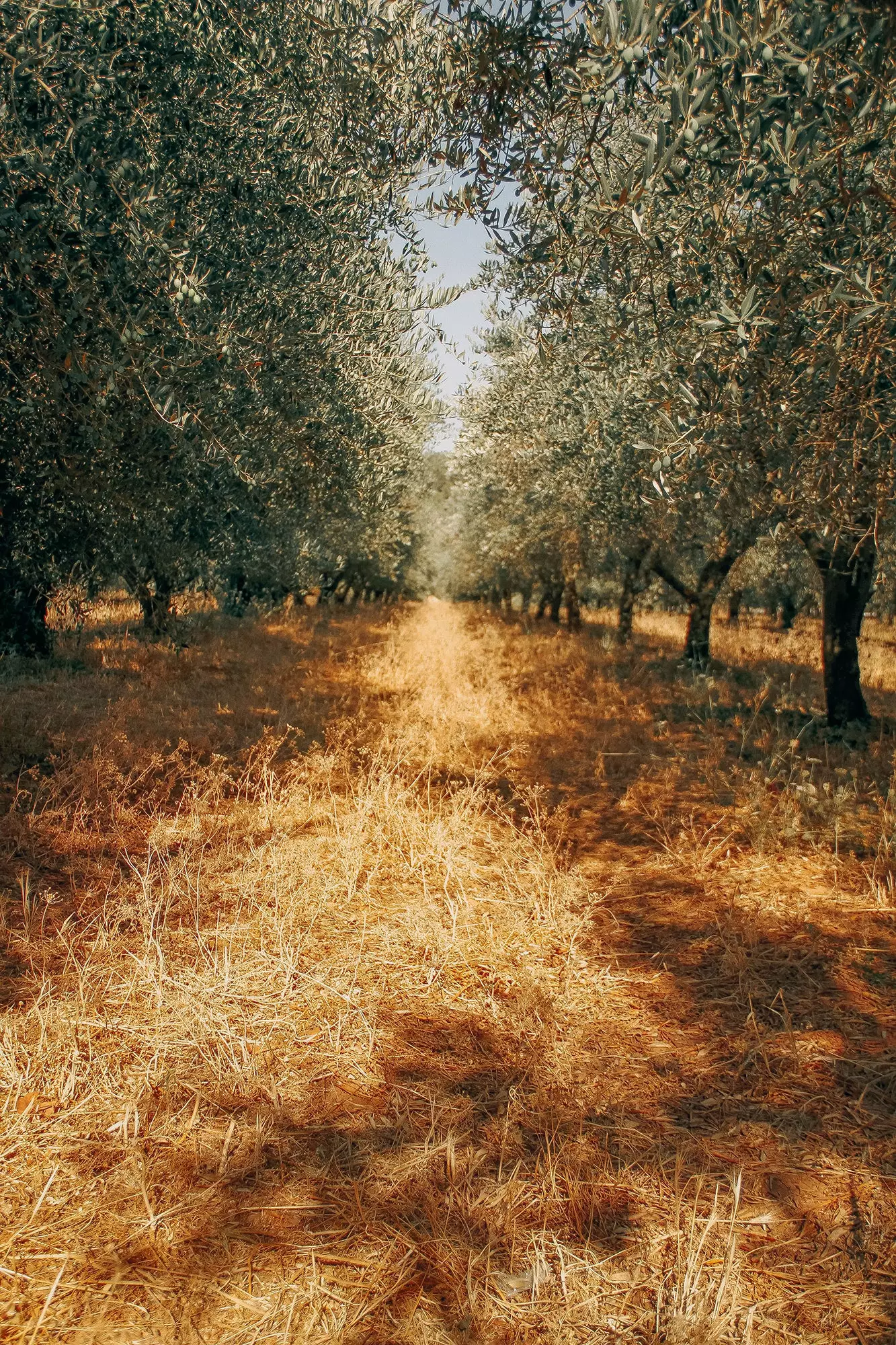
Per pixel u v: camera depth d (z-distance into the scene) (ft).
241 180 18.44
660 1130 8.64
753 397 14.01
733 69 8.47
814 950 12.65
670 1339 6.08
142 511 21.93
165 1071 8.93
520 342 39.29
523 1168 7.91
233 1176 7.66
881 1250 7.08
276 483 28.19
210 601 68.23
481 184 12.60
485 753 24.32
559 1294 6.57
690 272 13.53
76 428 17.80
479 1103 9.00
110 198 14.58
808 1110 9.00
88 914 12.67
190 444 17.75
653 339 18.84
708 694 33.71
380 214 22.84
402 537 60.13
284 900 13.42
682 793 21.24
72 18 13.76
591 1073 9.59
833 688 29.32
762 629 85.05
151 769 19.43
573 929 13.19
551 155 11.42
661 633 74.69
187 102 16.85
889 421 14.53
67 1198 7.30
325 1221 7.21
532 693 35.70
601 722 29.99
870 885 14.88
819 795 19.90
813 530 22.54
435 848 16.03
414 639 68.18
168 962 11.35
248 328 19.11
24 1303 6.24
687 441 12.66
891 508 17.12
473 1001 11.18
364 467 29.84
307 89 17.75
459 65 11.68
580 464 37.09
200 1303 6.35
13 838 15.07
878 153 11.44
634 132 8.77
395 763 21.94
